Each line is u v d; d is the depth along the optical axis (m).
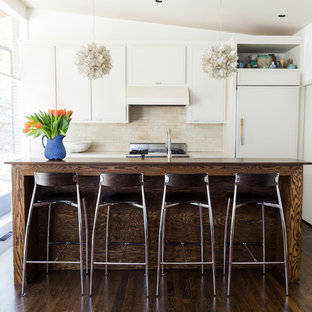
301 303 2.40
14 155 5.04
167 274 2.88
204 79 4.77
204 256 3.01
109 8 4.55
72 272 2.94
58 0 4.47
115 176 2.48
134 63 4.72
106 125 5.17
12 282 2.74
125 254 2.99
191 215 2.99
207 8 4.09
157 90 4.68
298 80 4.48
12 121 5.05
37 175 2.54
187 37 5.05
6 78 4.55
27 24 4.96
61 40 4.66
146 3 4.19
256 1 3.72
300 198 2.74
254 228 3.01
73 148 4.73
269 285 2.68
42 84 4.72
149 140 5.19
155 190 2.96
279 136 4.51
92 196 2.97
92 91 4.74
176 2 4.03
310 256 3.27
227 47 3.09
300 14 3.99
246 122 4.49
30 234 2.80
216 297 2.48
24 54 4.68
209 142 5.22
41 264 2.98
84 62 3.12
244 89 4.46
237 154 4.51
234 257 3.03
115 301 2.42
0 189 4.91
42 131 2.88
